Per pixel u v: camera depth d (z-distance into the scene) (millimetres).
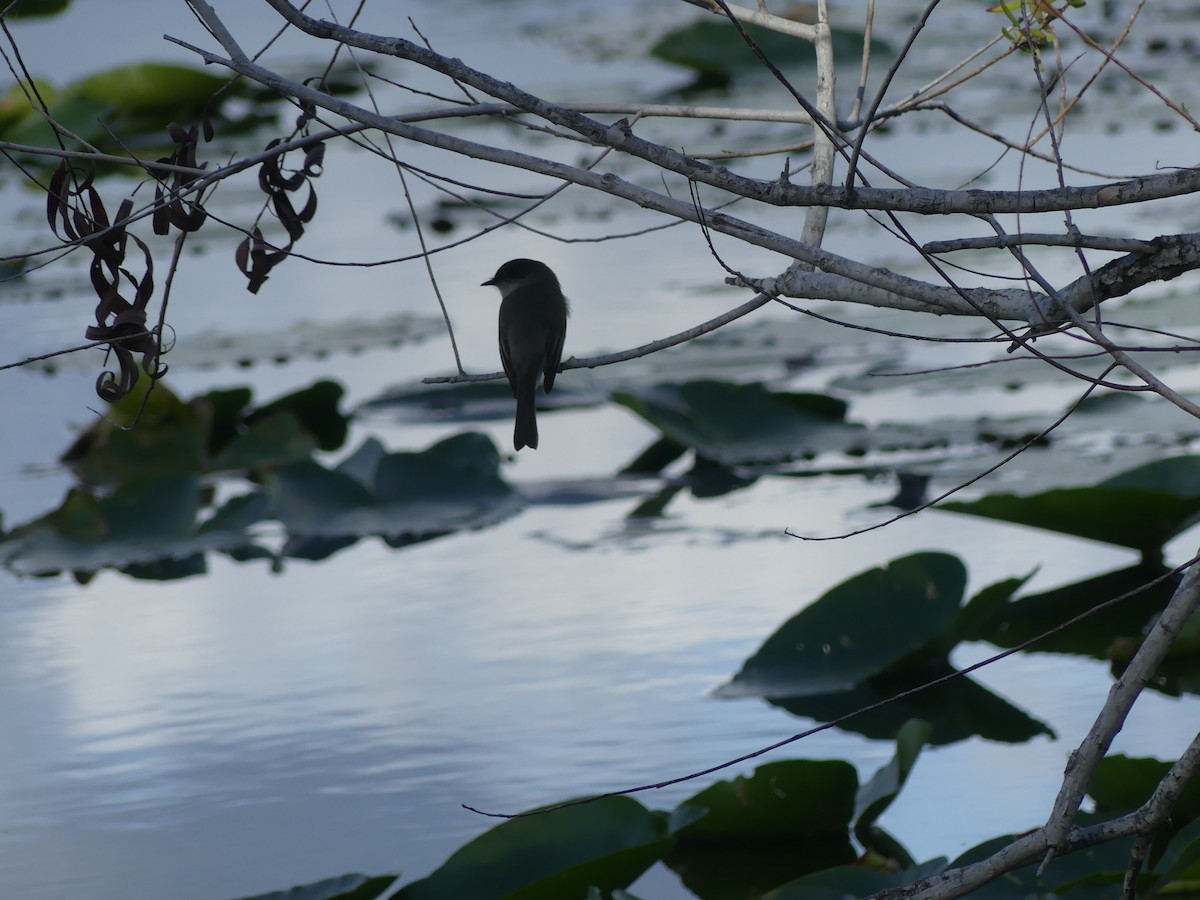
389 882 7219
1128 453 13359
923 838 8156
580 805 7551
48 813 8727
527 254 20797
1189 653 10258
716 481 14078
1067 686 10016
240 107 28922
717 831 8227
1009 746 9211
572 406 16016
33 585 12398
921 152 23828
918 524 12773
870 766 9023
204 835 8453
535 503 13664
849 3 38156
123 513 13195
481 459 13891
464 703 9898
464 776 8969
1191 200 20109
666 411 14742
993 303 5242
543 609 11414
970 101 27172
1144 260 5020
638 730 9453
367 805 8680
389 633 11117
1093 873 6914
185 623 11508
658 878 7945
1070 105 5730
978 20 35062
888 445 14078
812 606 10312
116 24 33812
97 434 14914
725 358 16578
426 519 13281
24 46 32375
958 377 15453
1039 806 8422
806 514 13156
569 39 33625
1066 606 11203
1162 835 7637
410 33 33156
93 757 9398
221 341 17359
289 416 14914
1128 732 9195
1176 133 23312
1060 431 14180
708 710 9727
